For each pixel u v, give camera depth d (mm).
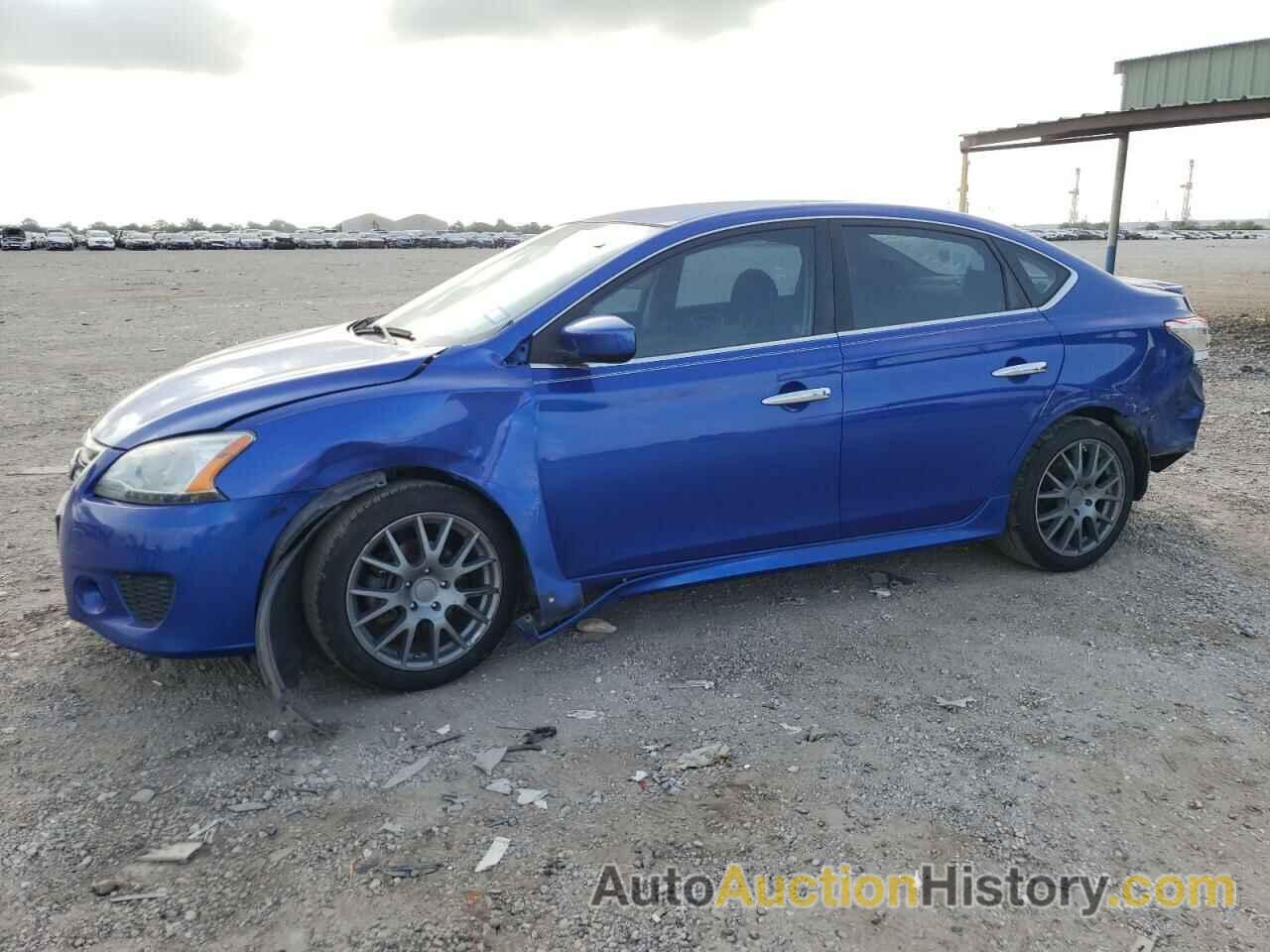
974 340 4145
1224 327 13859
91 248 54250
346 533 3227
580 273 3701
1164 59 16188
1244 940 2311
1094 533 4543
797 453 3830
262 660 3111
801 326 3891
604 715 3312
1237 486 5910
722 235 3848
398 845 2623
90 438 3469
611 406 3543
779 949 2266
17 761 3016
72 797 2830
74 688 3467
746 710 3344
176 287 24031
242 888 2455
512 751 3094
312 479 3170
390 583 3361
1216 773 2984
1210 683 3531
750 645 3842
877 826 2711
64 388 9445
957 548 4879
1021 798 2844
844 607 4184
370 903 2396
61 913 2361
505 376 3465
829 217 4035
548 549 3527
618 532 3643
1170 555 4758
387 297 20609
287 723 3252
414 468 3379
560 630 3639
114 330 14344
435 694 3447
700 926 2332
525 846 2621
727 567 3885
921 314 4117
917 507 4164
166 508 3096
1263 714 3324
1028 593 4324
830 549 4070
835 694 3449
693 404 3646
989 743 3137
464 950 2246
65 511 3268
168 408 3355
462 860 2562
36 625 3988
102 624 3254
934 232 4215
